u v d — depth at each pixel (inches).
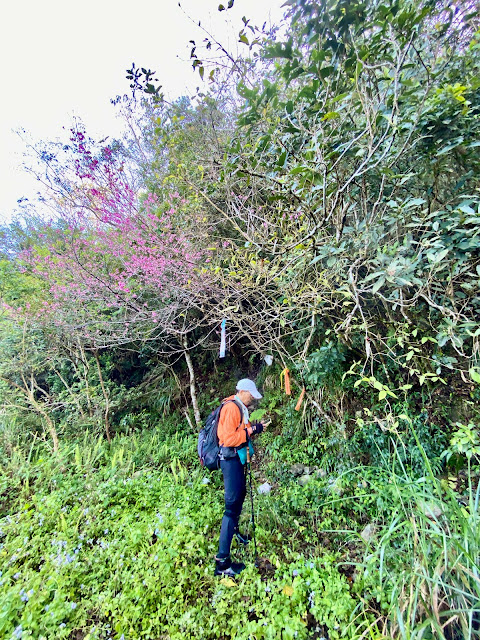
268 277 119.0
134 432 191.3
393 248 92.7
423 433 119.6
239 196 137.0
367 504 114.0
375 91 89.3
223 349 127.3
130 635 84.2
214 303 169.3
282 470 141.6
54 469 150.7
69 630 82.4
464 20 80.9
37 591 92.1
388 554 88.7
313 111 97.0
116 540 109.8
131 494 135.3
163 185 169.2
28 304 182.7
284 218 112.8
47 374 211.3
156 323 165.2
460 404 123.0
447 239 91.7
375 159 92.4
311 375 140.2
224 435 102.3
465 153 91.1
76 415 186.1
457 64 89.6
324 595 87.1
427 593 70.5
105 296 168.4
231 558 105.0
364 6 72.2
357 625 80.7
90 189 158.2
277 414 172.1
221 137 154.7
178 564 100.8
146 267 150.7
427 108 77.8
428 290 96.0
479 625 66.1
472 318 101.0
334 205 83.7
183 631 85.3
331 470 133.0
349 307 125.6
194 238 157.0
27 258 194.5
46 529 119.5
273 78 120.4
